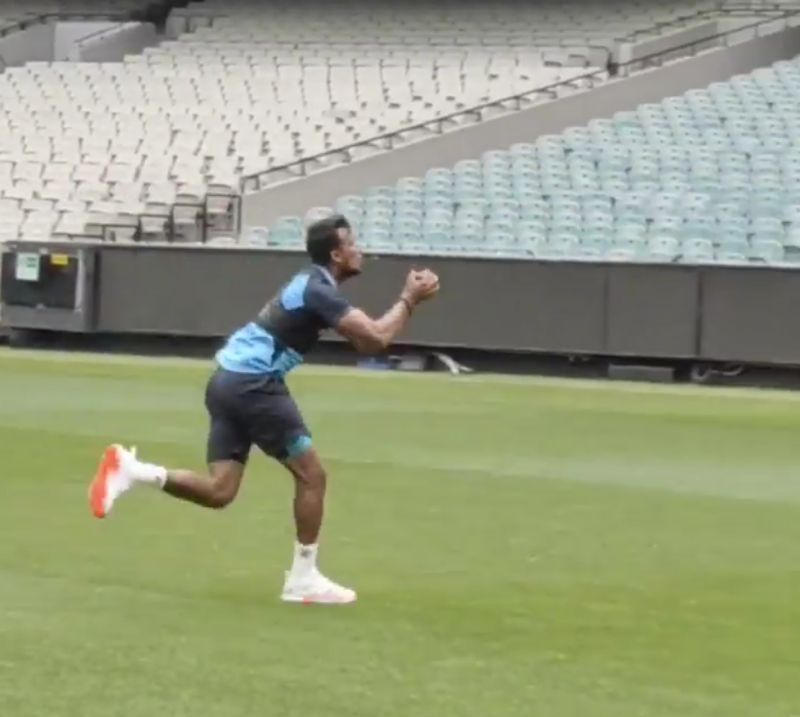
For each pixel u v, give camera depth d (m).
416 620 19.06
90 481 30.02
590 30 90.44
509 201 69.56
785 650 17.75
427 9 96.50
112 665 16.67
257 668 16.66
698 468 33.75
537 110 78.00
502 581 21.58
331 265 19.52
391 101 83.12
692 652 17.62
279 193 72.50
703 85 82.56
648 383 54.94
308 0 99.88
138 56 93.25
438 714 15.00
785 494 30.27
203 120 83.31
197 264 61.25
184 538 24.30
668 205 67.50
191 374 53.69
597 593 20.83
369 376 55.00
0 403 43.75
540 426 41.09
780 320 53.75
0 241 67.81
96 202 73.94
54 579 21.14
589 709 15.27
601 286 55.97
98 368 55.44
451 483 31.03
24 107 87.31
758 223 64.75
